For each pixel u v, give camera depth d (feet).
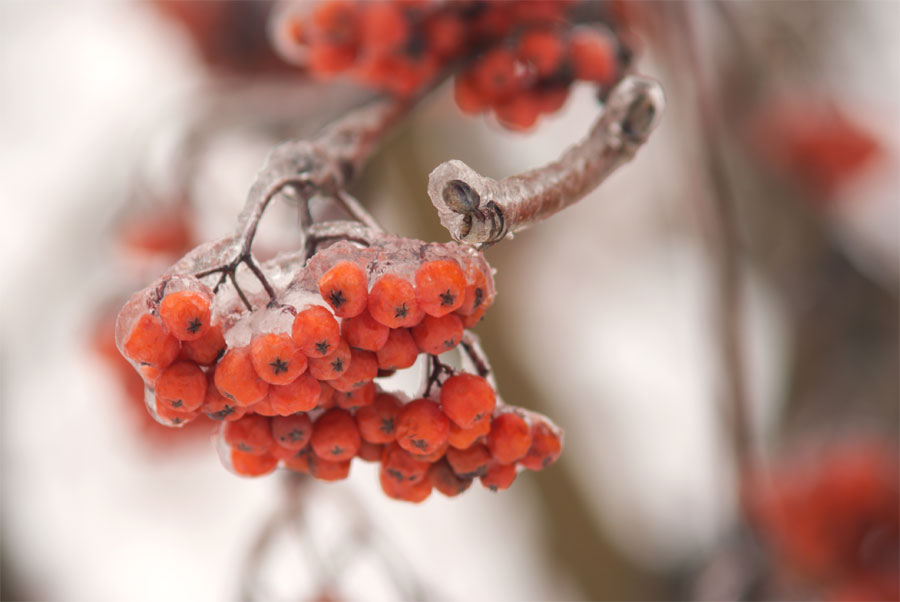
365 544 2.37
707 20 3.39
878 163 3.60
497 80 2.06
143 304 1.77
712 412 3.21
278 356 1.76
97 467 4.01
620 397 4.22
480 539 4.06
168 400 1.78
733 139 3.59
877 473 2.90
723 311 2.75
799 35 3.56
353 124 1.95
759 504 2.96
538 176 1.82
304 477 2.35
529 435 1.85
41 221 3.82
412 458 1.84
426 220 3.60
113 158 3.51
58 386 3.73
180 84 3.72
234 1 3.12
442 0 2.05
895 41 3.79
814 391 3.70
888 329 3.68
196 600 4.04
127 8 4.01
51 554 4.03
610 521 3.94
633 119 1.86
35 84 4.12
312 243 1.83
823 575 2.92
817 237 3.72
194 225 2.92
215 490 4.38
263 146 2.95
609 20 2.12
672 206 3.95
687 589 3.73
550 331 4.22
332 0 2.06
